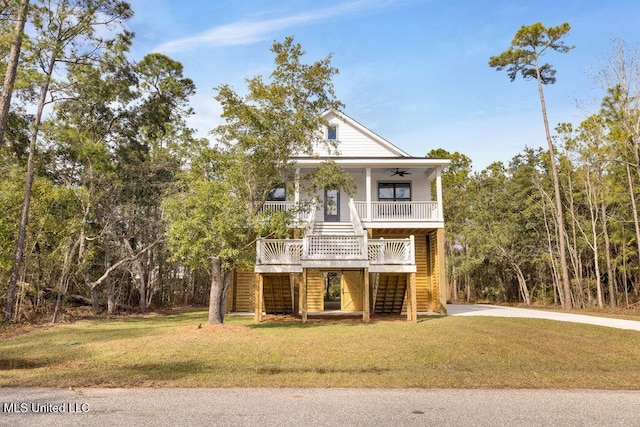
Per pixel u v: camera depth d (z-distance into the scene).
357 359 8.25
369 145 21.22
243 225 12.31
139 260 23.34
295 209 14.64
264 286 17.88
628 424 4.64
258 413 4.93
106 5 16.22
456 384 6.36
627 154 21.77
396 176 21.09
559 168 28.50
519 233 31.27
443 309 17.83
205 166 13.40
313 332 11.59
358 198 20.75
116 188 21.11
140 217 22.12
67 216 17.84
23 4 13.08
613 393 5.98
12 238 15.43
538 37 26.28
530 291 33.56
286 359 8.22
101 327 14.31
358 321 14.84
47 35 16.03
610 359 8.80
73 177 20.50
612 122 21.56
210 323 12.75
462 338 10.55
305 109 13.66
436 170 19.11
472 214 34.53
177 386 6.19
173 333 11.50
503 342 10.16
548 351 9.36
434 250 19.64
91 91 18.67
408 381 6.50
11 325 14.48
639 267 22.78
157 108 24.44
